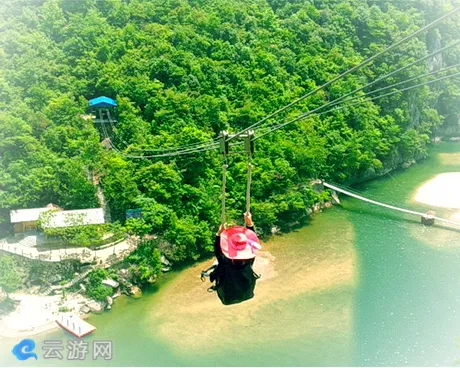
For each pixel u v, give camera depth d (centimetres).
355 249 7688
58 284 6550
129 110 8606
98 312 6256
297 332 5850
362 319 6047
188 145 7731
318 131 9650
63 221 6838
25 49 9606
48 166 7506
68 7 10769
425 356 5406
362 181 10362
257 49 10425
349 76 10875
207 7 11056
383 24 12200
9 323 5959
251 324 6006
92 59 9438
